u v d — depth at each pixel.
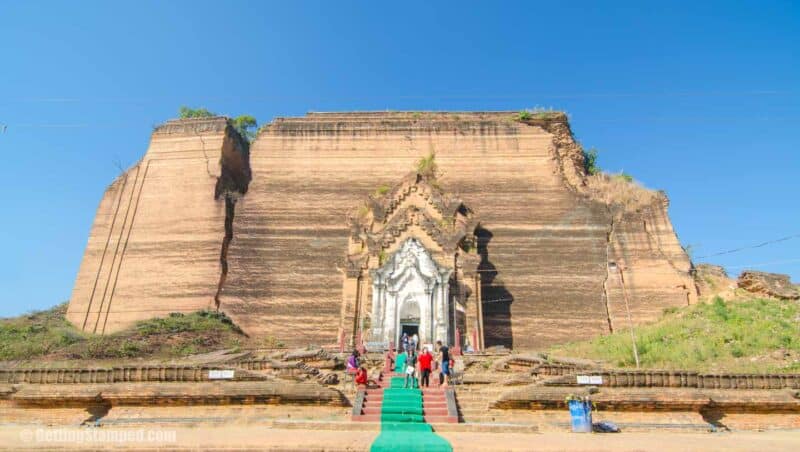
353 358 22.50
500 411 17.61
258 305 42.59
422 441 13.23
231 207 46.47
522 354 28.88
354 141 48.91
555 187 45.75
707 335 27.19
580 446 12.84
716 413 18.16
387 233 37.88
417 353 28.62
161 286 43.50
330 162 48.25
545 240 43.62
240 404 17.64
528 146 47.66
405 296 35.28
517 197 45.66
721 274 43.66
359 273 37.34
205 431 15.27
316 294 42.62
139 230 45.88
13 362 32.19
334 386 20.84
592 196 45.12
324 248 44.47
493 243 43.81
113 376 19.02
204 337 38.69
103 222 46.62
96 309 43.41
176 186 47.06
